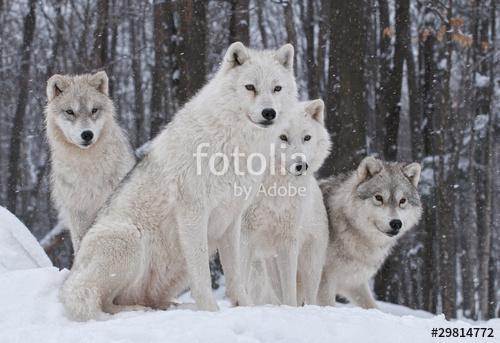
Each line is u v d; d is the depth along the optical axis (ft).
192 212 17.98
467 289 70.79
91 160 25.71
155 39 51.98
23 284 19.57
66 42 77.87
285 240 23.52
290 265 23.53
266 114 17.75
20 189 73.26
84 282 17.78
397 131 58.65
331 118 43.29
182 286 19.69
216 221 18.62
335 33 42.47
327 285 26.32
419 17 62.80
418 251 63.52
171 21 51.83
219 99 17.92
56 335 15.30
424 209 57.67
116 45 86.74
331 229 26.61
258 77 18.01
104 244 17.98
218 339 14.16
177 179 18.02
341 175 28.14
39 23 84.38
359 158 41.65
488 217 65.05
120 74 87.92
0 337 15.66
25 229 26.48
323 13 69.00
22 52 74.54
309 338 14.70
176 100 47.19
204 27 47.32
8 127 91.81
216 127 17.90
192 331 14.53
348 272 26.48
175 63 48.57
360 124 41.96
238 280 19.01
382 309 32.60
